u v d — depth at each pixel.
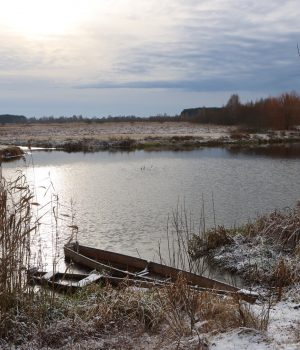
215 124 117.00
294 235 11.61
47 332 5.81
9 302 6.10
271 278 9.55
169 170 32.59
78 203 20.73
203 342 5.27
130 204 20.45
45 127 113.44
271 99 81.50
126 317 6.29
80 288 7.85
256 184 25.31
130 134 75.81
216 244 12.72
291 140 59.69
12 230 6.50
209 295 6.74
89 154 45.81
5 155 40.47
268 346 5.04
